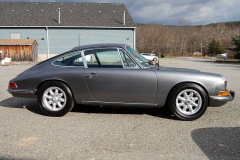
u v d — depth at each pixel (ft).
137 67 13.17
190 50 225.97
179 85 12.84
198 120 13.08
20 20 82.07
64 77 13.39
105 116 13.87
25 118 13.39
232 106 16.28
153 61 15.23
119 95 13.15
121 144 9.85
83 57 13.82
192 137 10.61
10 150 9.28
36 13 86.38
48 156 8.77
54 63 14.08
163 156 8.77
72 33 82.64
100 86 13.19
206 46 224.12
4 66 60.08
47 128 11.75
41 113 14.43
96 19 85.40
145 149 9.37
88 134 10.96
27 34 81.82
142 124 12.41
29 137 10.58
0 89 23.16
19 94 13.93
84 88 13.34
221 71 49.93
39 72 13.84
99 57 13.71
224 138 10.48
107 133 11.09
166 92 12.86
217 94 12.74
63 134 10.95
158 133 11.10
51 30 82.17
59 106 13.73
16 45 72.18
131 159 8.54
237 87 24.85
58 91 13.75
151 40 214.69
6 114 14.19
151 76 12.85
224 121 12.91
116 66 13.41
